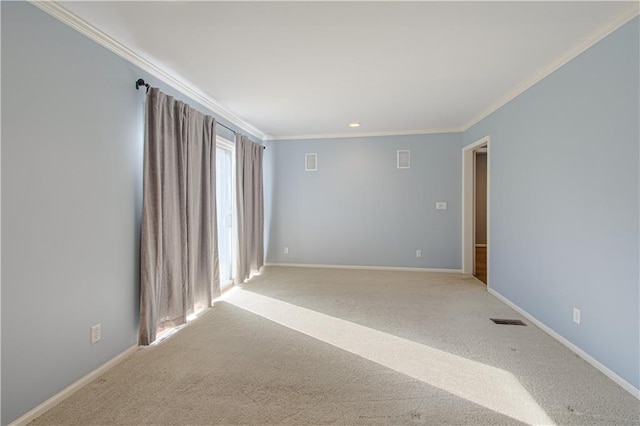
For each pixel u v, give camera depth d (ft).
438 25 7.18
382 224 18.70
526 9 6.55
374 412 6.02
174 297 9.78
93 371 7.20
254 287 14.94
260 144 18.95
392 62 9.12
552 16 6.79
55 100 6.30
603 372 7.36
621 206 6.84
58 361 6.37
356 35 7.64
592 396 6.50
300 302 12.69
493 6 6.45
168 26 7.17
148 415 5.94
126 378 7.20
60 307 6.42
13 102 5.56
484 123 14.49
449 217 17.99
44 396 6.08
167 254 9.55
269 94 11.87
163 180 9.31
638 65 6.40
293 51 8.45
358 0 6.24
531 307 10.57
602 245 7.38
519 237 11.33
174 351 8.48
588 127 7.81
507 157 12.21
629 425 5.67
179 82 10.57
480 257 23.18
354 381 7.07
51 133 6.22
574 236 8.36
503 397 6.48
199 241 11.78
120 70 8.04
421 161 18.16
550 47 8.20
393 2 6.31
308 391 6.69
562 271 8.88
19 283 5.66
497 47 8.23
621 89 6.82
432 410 6.08
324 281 16.03
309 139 19.31
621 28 6.81
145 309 8.61
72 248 6.68
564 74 8.72
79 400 6.40
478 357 8.16
